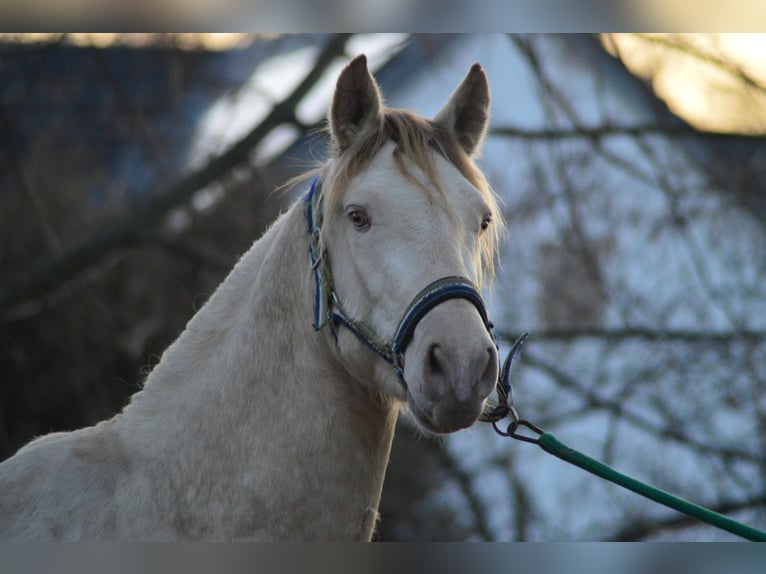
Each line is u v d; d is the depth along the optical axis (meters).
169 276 13.09
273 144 13.01
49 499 3.69
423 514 12.34
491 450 12.16
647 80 12.71
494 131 12.28
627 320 12.52
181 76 12.50
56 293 12.71
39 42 11.74
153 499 3.64
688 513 3.67
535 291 12.62
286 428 3.64
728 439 12.27
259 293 3.83
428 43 12.73
